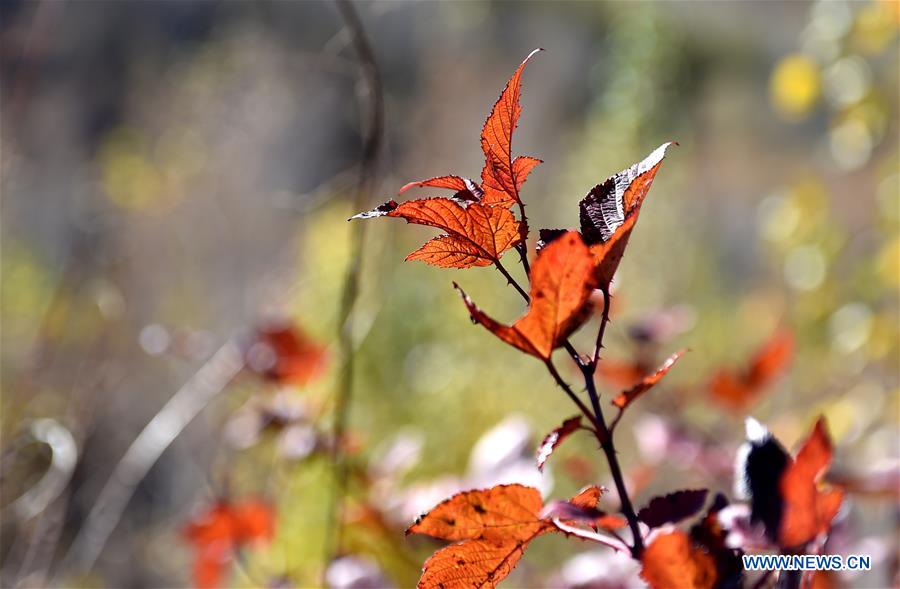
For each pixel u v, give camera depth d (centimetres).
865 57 230
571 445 237
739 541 82
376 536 136
